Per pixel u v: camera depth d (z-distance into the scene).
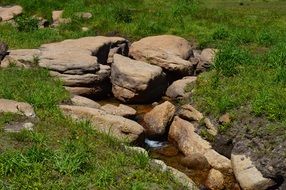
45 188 11.12
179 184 12.43
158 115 18.23
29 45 23.92
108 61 24.48
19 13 30.12
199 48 26.14
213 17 29.72
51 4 31.84
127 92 20.81
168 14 30.09
